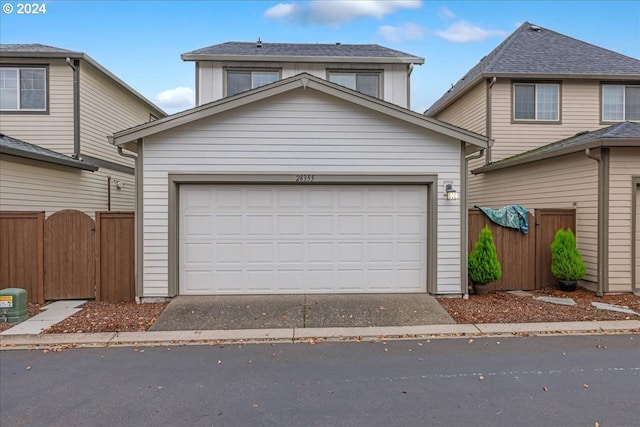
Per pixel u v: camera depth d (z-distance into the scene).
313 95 8.06
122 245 8.14
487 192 13.49
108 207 14.03
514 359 5.13
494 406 3.87
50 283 8.08
